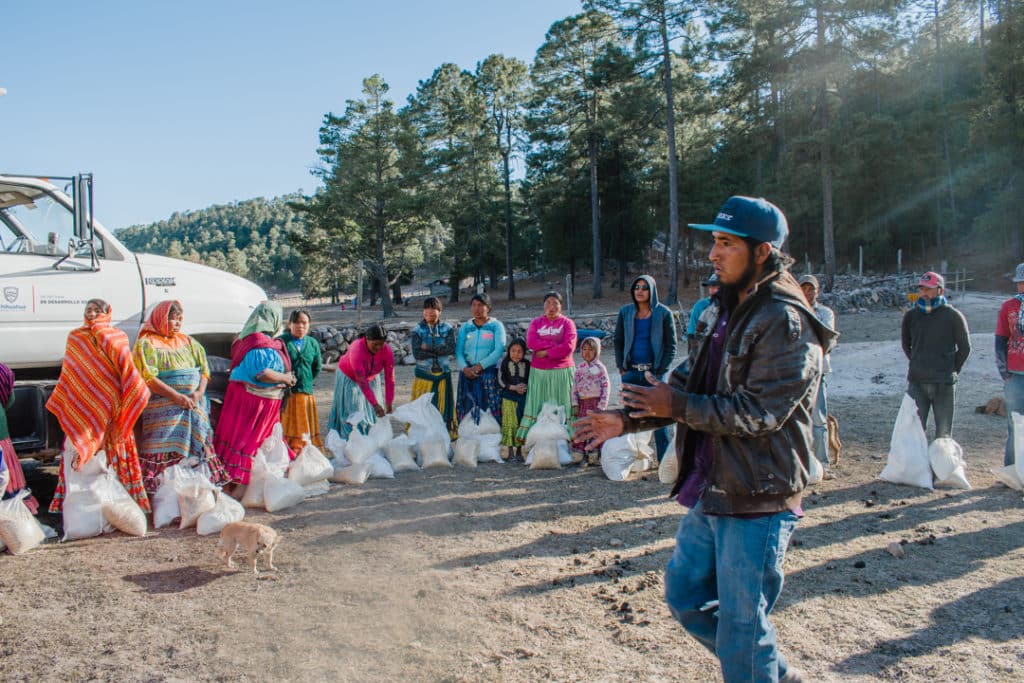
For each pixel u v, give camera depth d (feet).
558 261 160.04
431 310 25.17
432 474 22.33
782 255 7.74
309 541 16.07
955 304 88.28
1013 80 119.24
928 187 138.82
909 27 106.42
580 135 135.03
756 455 7.44
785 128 116.78
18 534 15.17
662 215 142.10
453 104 157.38
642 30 106.32
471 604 12.64
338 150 138.92
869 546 15.24
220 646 11.13
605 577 13.89
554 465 22.74
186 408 17.94
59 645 11.22
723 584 7.59
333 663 10.55
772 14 98.02
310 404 22.77
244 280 22.35
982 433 25.84
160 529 17.01
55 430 17.44
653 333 21.31
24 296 17.53
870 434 26.48
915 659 10.57
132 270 19.26
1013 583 13.28
